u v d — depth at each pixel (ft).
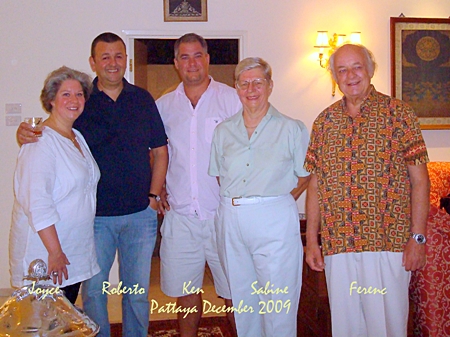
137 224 7.82
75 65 12.72
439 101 14.05
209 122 8.07
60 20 12.61
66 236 6.61
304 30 13.42
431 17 13.94
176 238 8.23
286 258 6.93
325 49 13.52
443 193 12.64
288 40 13.39
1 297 11.73
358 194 6.29
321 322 8.46
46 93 6.70
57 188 6.52
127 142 7.62
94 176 7.05
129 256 7.90
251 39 13.25
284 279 6.95
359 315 6.63
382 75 13.87
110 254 7.74
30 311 4.67
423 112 14.01
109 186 7.54
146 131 7.84
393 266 6.28
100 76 7.52
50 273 6.25
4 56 12.52
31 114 12.69
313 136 6.79
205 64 8.11
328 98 13.61
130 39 12.98
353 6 13.58
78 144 7.06
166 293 8.42
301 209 13.60
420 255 6.20
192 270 8.31
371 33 13.71
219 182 7.70
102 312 7.68
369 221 6.28
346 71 6.30
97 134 7.50
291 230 6.97
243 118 7.24
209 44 18.37
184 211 8.12
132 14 12.84
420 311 7.82
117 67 7.45
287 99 13.51
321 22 13.48
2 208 12.76
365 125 6.28
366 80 6.30
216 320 10.67
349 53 6.32
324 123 6.64
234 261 7.18
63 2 12.59
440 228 7.47
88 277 6.90
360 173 6.27
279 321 7.01
